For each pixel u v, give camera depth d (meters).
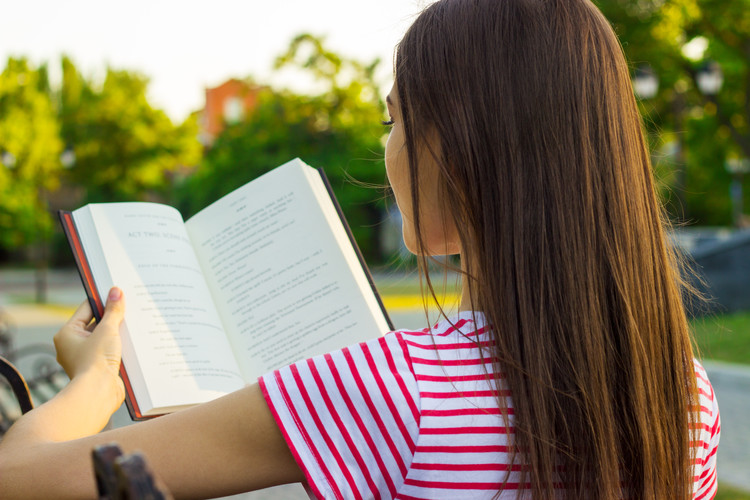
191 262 1.16
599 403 0.77
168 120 34.69
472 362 0.79
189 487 0.76
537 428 0.76
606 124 0.83
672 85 16.38
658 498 0.81
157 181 35.00
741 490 3.99
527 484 0.77
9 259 40.03
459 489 0.76
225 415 0.77
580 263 0.79
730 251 10.46
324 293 1.15
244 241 1.19
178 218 1.19
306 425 0.76
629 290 0.81
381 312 1.18
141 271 1.09
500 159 0.81
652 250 0.87
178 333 1.07
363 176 23.42
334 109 24.03
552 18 0.84
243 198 1.22
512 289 0.79
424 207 0.86
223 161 25.14
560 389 0.78
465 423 0.77
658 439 0.81
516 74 0.82
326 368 0.78
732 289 10.47
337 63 23.64
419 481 0.77
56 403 0.86
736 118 17.67
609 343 0.80
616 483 0.78
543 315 0.78
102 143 33.56
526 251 0.79
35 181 27.86
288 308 1.15
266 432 0.77
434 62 0.84
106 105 33.56
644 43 14.74
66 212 1.09
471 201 0.81
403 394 0.77
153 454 0.76
